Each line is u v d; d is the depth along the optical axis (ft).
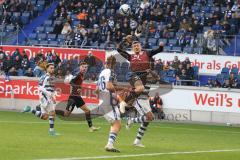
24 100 149.89
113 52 146.41
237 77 142.20
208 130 116.47
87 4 176.35
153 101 139.13
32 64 153.69
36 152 66.33
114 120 69.87
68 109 101.24
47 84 89.66
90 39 159.74
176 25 160.66
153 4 168.04
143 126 77.77
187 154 71.41
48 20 177.37
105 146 73.61
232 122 137.28
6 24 176.76
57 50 152.87
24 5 183.11
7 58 155.02
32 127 100.32
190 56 148.66
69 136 87.35
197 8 167.32
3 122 108.99
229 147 84.38
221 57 147.13
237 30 157.28
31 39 170.19
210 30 151.53
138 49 77.77
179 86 140.15
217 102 138.21
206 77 147.74
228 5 166.20
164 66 143.13
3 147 69.41
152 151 72.84
